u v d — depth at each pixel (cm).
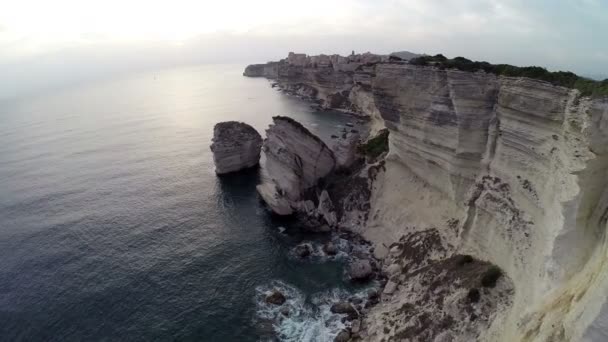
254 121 14000
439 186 4788
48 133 13038
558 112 3100
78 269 4778
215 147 8156
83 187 7569
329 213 6034
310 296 4272
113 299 4203
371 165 6316
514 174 3616
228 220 6119
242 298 4231
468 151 4131
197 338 3662
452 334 3145
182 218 6178
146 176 8181
